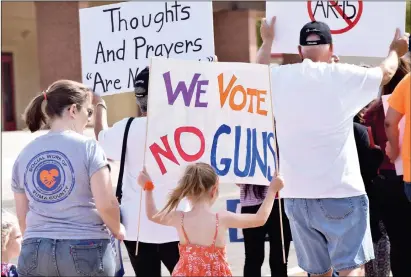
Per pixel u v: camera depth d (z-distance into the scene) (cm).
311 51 783
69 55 3316
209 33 896
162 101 683
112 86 934
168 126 685
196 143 691
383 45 922
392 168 852
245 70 693
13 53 4291
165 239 752
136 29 921
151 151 683
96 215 621
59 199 612
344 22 920
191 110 689
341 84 750
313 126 750
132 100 3319
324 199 754
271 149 693
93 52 942
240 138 697
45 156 618
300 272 1134
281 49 916
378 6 917
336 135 750
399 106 787
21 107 4341
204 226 642
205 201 650
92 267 610
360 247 752
